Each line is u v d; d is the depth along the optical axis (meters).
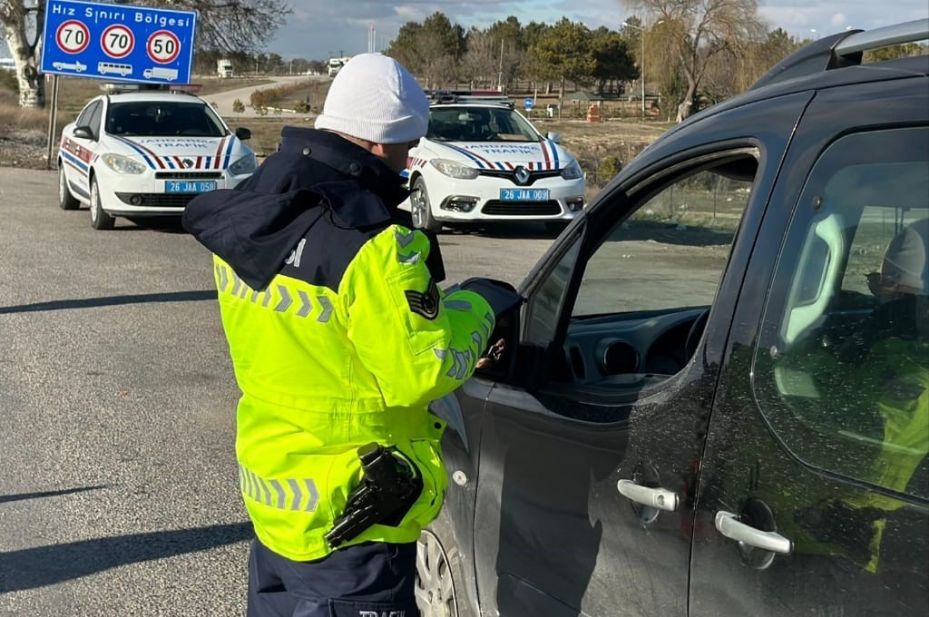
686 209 2.68
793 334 1.97
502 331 2.72
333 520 2.20
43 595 3.92
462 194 12.50
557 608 2.55
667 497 2.14
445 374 2.11
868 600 1.74
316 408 2.18
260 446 2.25
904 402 1.79
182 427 5.75
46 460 5.22
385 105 2.20
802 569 1.85
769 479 1.93
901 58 2.03
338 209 2.10
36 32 33.53
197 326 8.05
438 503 2.30
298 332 2.14
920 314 1.83
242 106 56.25
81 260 10.75
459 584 3.01
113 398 6.23
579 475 2.45
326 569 2.24
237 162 12.71
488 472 2.83
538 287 2.89
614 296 2.89
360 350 2.12
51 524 4.51
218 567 4.18
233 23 33.56
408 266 2.09
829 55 2.21
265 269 2.15
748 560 1.96
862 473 1.79
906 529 1.69
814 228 1.98
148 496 4.82
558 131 43.78
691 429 2.12
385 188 2.24
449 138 13.33
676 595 2.15
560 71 81.00
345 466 2.20
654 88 69.88
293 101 63.88
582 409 2.49
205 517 4.63
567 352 2.84
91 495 4.82
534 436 2.62
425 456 2.29
